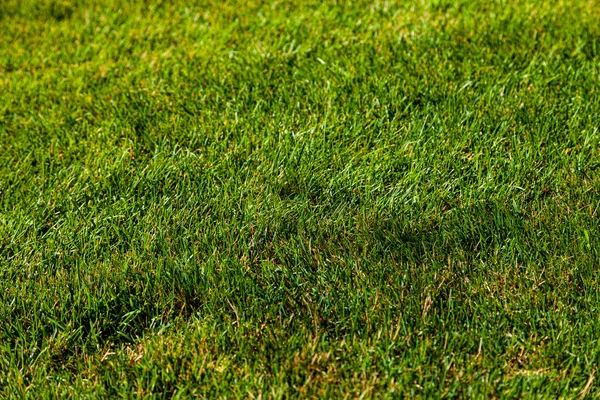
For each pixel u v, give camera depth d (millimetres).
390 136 3539
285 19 4797
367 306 2594
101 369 2514
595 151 3299
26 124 3963
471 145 3445
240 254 2932
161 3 5316
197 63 4387
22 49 4879
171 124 3775
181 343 2549
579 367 2346
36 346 2586
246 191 3232
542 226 2889
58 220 3158
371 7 4797
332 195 3203
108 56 4668
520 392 2303
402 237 2918
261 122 3746
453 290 2648
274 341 2504
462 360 2393
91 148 3662
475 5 4719
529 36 4316
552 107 3627
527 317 2520
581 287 2643
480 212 2990
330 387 2328
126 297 2744
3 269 2928
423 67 4062
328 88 3906
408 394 2303
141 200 3246
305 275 2771
